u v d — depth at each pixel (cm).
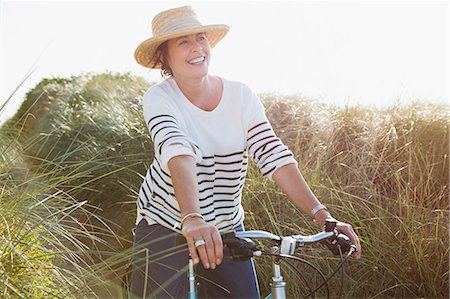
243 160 322
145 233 318
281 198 542
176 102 311
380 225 520
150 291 308
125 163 602
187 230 246
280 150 314
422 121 615
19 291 279
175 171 279
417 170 575
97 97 927
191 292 271
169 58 320
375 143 603
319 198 543
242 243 243
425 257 501
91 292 305
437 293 495
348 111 683
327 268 498
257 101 325
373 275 501
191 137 309
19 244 318
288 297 486
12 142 392
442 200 546
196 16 323
